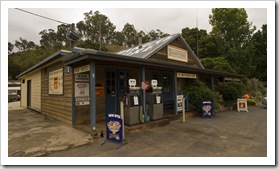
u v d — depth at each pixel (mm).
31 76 12648
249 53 24203
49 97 8938
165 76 10445
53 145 4336
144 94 6504
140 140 4887
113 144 4559
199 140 4875
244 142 4672
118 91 8016
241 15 24469
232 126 6559
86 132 5453
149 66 7008
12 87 30000
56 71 8094
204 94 8867
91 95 5152
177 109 8070
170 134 5473
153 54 9672
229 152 3975
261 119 8016
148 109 6812
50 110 8742
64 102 7188
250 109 11789
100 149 4223
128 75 8469
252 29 25078
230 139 4957
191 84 9672
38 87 10969
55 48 52938
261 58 27922
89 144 4574
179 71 8617
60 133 5457
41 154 3859
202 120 7785
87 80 6949
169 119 7430
